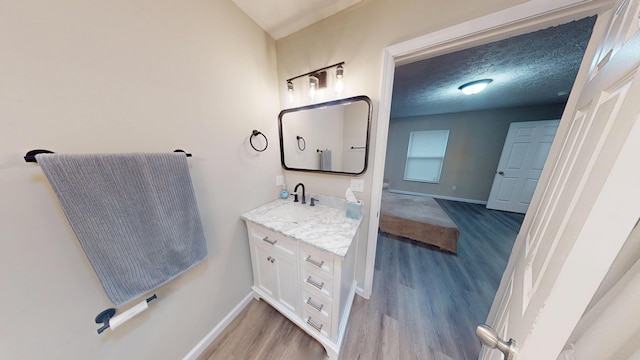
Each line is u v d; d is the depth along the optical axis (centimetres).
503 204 378
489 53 170
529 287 51
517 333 43
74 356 71
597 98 45
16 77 55
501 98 312
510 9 81
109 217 69
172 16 89
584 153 43
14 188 57
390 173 501
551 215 55
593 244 27
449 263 204
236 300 141
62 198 59
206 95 107
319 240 105
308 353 118
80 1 64
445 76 221
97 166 66
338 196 152
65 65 63
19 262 59
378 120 122
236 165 129
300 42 140
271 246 127
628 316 33
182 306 106
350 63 125
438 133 440
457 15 92
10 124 55
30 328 62
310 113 146
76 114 66
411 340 124
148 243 80
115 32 73
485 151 405
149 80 84
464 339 125
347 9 119
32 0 56
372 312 144
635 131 23
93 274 73
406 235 243
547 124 335
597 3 70
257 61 136
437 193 461
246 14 124
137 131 82
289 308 132
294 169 165
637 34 29
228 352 119
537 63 189
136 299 85
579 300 29
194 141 103
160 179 83
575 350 39
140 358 91
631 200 24
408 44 104
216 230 120
